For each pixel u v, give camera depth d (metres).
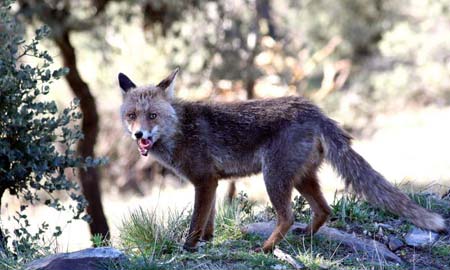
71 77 18.36
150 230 8.88
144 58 23.03
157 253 8.42
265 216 10.02
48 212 20.55
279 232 8.60
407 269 8.28
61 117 9.75
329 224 9.53
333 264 8.05
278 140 8.83
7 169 9.45
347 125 30.58
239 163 9.17
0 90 9.09
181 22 19.45
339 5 32.72
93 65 24.44
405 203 8.34
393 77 30.86
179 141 9.26
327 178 18.70
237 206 10.14
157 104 9.30
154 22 19.22
